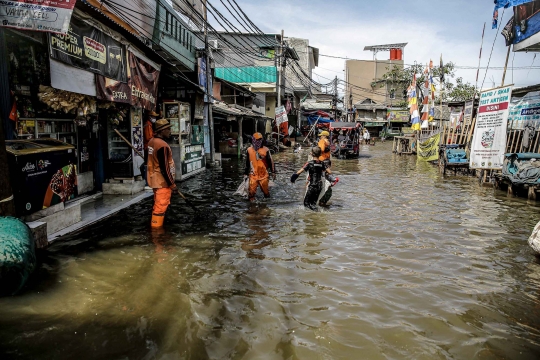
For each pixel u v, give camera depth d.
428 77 21.92
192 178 12.55
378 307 3.71
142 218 6.80
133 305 3.63
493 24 8.77
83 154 8.24
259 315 3.51
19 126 6.11
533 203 8.82
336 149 22.42
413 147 24.30
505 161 10.01
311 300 3.83
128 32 7.62
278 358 2.88
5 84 5.30
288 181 12.16
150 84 9.69
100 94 7.04
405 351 3.00
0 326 3.17
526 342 3.16
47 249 5.03
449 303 3.82
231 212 7.48
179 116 11.57
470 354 2.98
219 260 4.87
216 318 3.44
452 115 20.23
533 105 12.23
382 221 7.02
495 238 6.02
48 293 3.81
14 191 4.75
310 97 47.78
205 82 16.20
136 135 9.05
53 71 5.64
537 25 9.69
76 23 6.21
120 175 8.85
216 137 22.08
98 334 3.11
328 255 5.15
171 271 4.48
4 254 3.65
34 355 2.80
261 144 8.73
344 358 2.90
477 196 9.74
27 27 4.55
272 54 28.81
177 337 3.11
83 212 7.01
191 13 14.83
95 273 4.34
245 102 26.89
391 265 4.83
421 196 9.73
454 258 5.11
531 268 4.79
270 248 5.38
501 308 3.73
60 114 7.28
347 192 10.35
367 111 50.25
